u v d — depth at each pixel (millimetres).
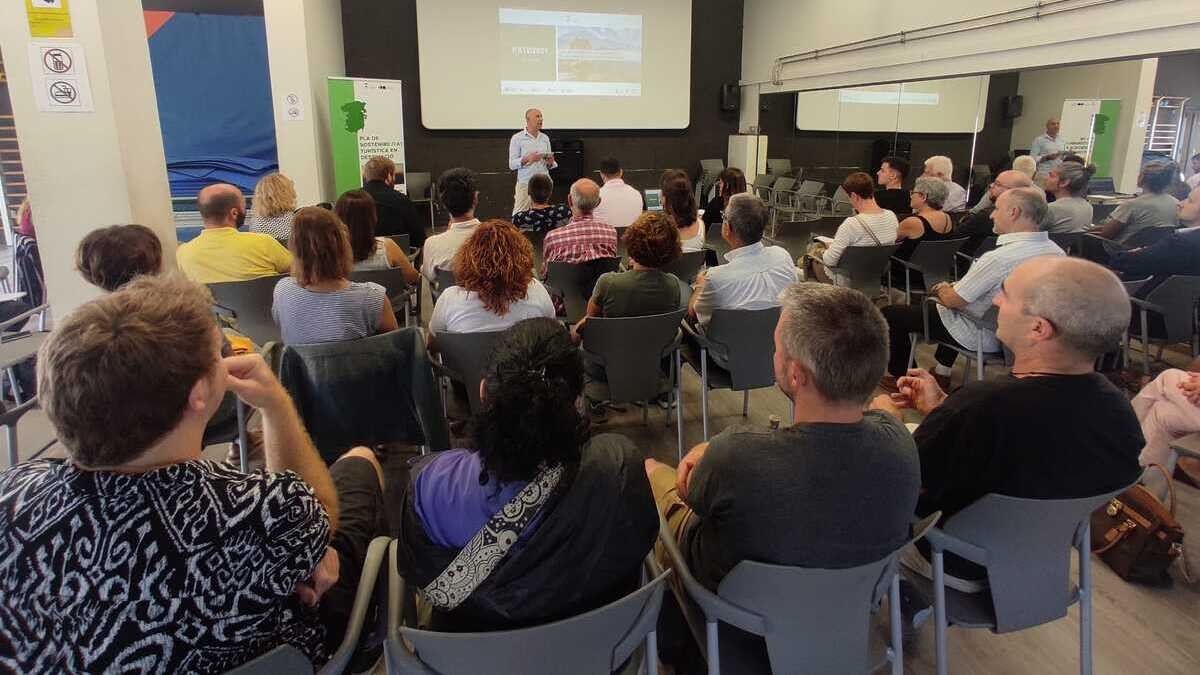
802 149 8531
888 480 1208
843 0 7398
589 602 1136
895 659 1456
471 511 1063
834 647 1279
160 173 4016
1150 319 3455
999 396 1439
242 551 897
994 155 5691
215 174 7781
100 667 840
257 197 3805
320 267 2299
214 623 885
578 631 1062
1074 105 4965
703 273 3023
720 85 9914
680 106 9570
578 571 1091
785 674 1269
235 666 926
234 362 1147
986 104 5684
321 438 2268
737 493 1221
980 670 1827
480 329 2457
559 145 9109
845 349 1182
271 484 955
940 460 1520
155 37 7527
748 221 2783
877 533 1221
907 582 1726
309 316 2336
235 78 7844
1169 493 2350
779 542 1211
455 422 3057
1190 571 2213
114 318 843
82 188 3555
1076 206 4215
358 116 6910
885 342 1220
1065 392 1413
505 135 9102
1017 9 5152
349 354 2166
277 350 2398
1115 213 4246
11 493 855
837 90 7684
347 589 1250
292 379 2148
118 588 834
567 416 1055
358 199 3148
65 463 877
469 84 8711
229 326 2979
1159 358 4004
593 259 3428
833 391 1202
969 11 5641
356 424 2281
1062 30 4785
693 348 3049
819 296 1262
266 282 2900
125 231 2285
